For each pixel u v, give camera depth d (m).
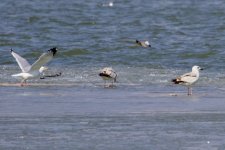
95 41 43.53
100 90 24.86
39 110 20.94
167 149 16.66
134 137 17.70
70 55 36.59
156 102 22.39
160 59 35.22
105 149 16.66
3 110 20.94
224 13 64.81
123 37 46.62
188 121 19.48
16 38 44.78
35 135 17.88
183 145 16.98
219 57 36.00
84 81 27.02
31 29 51.22
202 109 21.19
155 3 78.81
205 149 16.66
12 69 30.72
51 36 46.38
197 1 80.81
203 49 39.19
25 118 19.81
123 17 62.31
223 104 22.03
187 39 44.91
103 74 25.59
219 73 29.73
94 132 18.20
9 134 17.97
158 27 53.22
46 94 23.88
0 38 44.62
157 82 26.91
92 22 56.50
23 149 16.62
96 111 20.81
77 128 18.62
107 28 52.72
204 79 27.66
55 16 63.09
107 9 71.69
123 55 36.44
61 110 20.95
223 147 16.83
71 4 78.19
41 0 83.94
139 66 32.31
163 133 18.11
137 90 24.92
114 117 20.00
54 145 16.97
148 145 16.98
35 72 25.33
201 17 61.84
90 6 75.44
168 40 44.66
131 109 21.16
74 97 23.28
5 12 68.19
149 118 19.86
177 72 30.12
